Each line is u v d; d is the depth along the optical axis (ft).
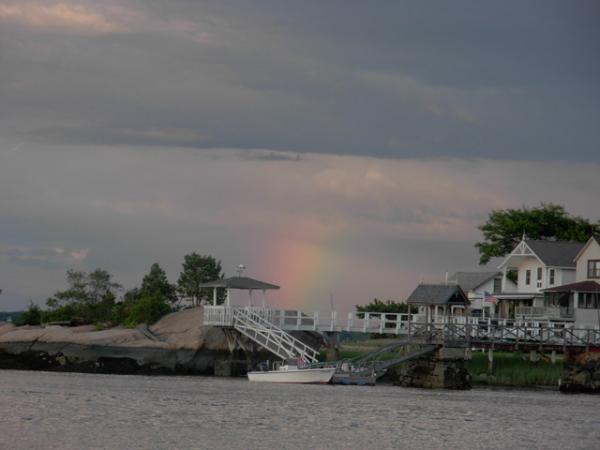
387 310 535.19
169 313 402.52
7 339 364.99
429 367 329.31
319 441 204.95
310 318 359.87
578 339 335.26
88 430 208.95
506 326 335.06
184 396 269.85
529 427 231.91
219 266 472.85
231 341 358.84
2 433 203.10
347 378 324.60
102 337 363.35
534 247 439.63
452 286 333.21
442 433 219.61
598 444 212.84
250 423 223.51
